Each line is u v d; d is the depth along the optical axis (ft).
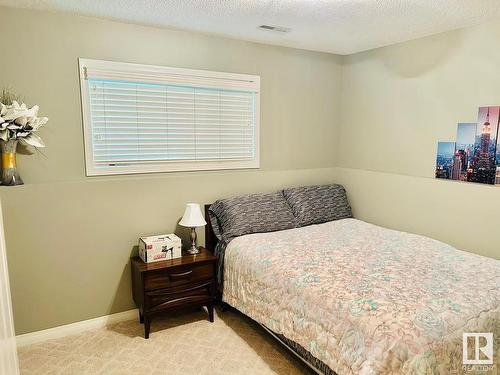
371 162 12.56
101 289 9.75
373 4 8.02
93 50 9.15
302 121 12.77
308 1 7.85
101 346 8.82
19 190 8.51
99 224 9.54
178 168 10.68
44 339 9.13
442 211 10.39
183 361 8.22
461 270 7.63
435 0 7.73
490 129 9.18
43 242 8.93
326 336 6.51
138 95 9.91
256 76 11.59
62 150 9.09
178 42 10.20
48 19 8.61
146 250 9.27
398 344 5.38
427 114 10.66
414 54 10.87
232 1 7.89
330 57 13.03
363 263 8.11
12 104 8.13
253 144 11.91
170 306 9.29
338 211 12.38
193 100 10.71
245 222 10.41
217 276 10.27
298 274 7.71
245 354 8.47
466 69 9.61
